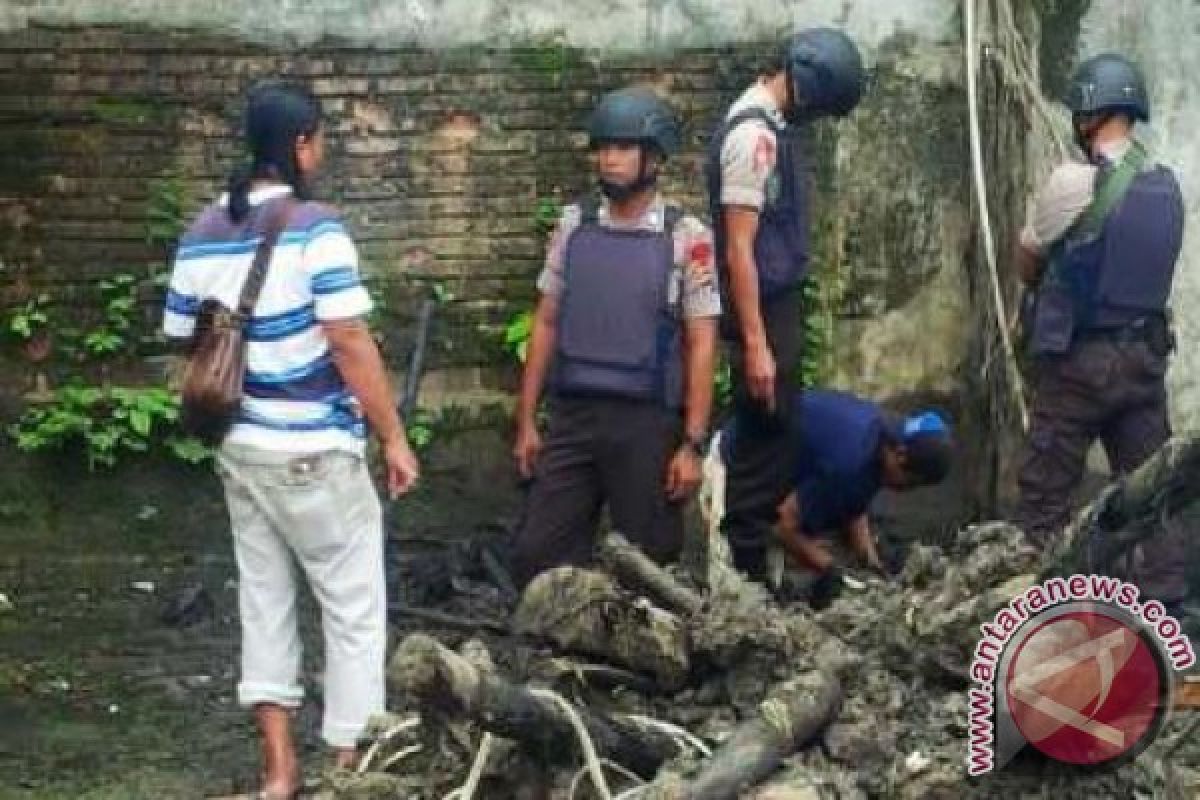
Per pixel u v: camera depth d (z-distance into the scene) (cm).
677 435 809
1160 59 1037
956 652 608
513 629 666
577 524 820
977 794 579
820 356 1045
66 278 1006
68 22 998
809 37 828
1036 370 930
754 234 818
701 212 1038
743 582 638
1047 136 1020
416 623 904
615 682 632
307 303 696
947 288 1052
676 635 626
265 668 721
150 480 1009
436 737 598
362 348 697
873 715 597
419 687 545
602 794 562
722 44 1035
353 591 715
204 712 830
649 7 1031
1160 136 1041
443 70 1023
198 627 925
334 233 697
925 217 1048
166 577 980
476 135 1027
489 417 1031
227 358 692
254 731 812
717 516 761
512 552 864
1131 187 854
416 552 991
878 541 1023
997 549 623
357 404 710
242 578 720
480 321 1034
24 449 998
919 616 616
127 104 1004
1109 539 589
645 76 1034
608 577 653
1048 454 882
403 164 1023
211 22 1006
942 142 1045
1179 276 1045
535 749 580
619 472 807
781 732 574
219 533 1012
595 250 802
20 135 999
